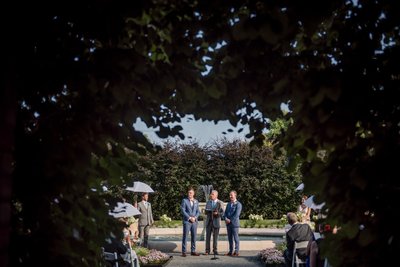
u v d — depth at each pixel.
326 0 2.73
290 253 8.23
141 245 14.70
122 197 3.91
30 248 3.00
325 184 3.01
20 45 2.89
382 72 3.12
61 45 3.13
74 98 3.30
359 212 2.92
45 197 3.04
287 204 22.91
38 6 2.92
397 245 2.93
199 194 22.55
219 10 3.07
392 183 2.94
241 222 21.70
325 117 2.79
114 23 3.07
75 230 3.29
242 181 22.80
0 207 2.38
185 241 14.35
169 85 3.17
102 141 3.11
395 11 3.03
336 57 3.34
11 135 2.50
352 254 3.02
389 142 3.02
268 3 2.71
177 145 23.23
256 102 3.59
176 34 3.12
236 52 3.07
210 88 3.19
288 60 3.29
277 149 3.93
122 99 2.93
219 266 12.40
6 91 2.53
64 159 2.92
